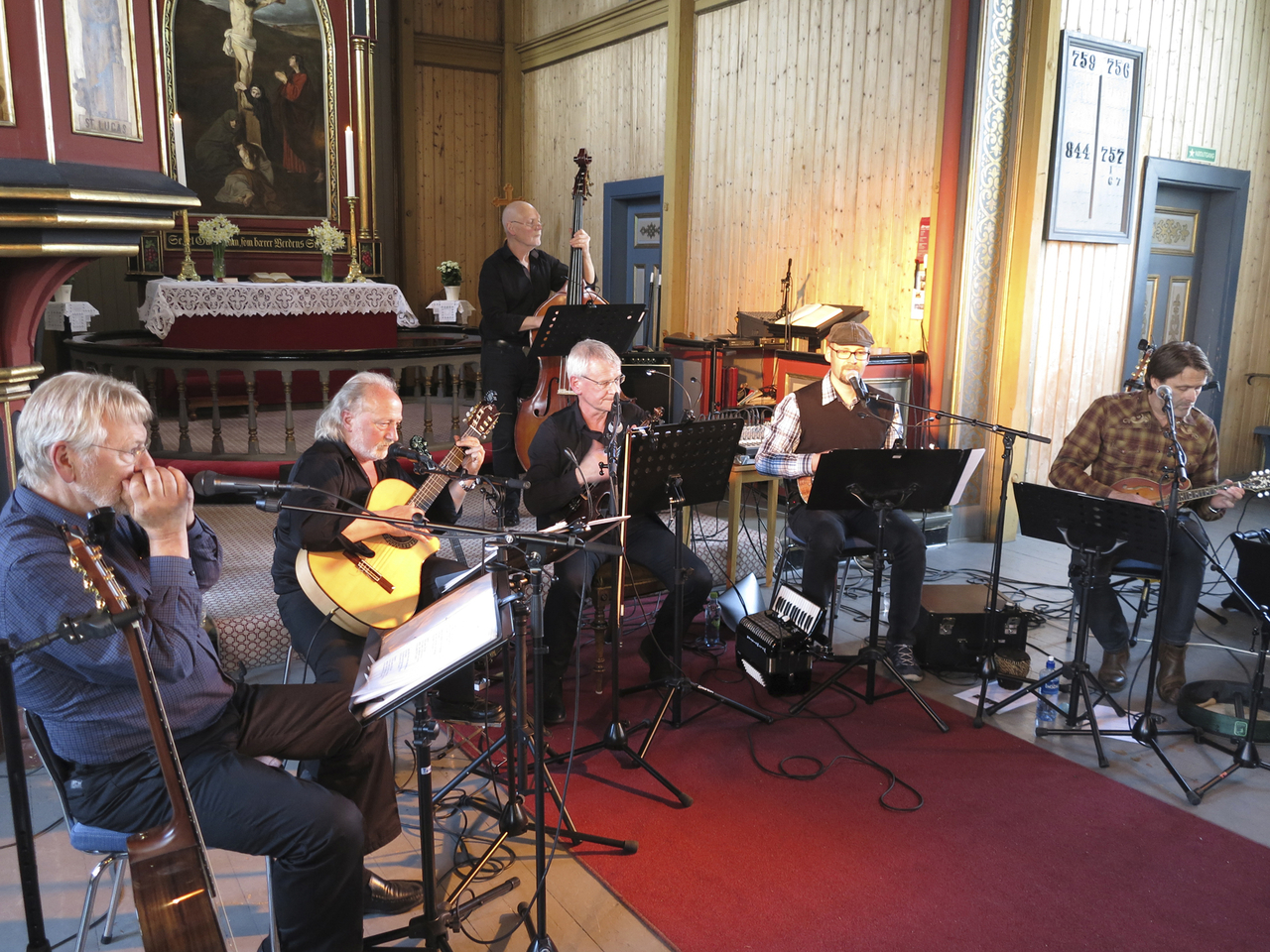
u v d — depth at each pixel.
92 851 1.90
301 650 2.73
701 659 3.79
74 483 1.76
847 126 5.85
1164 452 3.65
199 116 8.27
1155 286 6.19
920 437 5.34
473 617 1.82
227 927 1.96
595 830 2.61
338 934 1.90
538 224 4.81
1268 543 3.12
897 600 3.65
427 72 9.38
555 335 4.18
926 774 2.93
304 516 2.68
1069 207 5.21
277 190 8.69
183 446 5.70
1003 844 2.57
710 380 5.83
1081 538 3.11
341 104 8.83
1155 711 3.39
